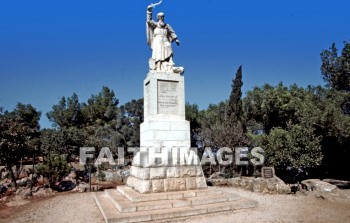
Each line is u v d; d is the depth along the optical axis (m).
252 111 31.83
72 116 51.69
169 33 13.90
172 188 11.62
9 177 21.12
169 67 13.23
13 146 16.86
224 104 32.25
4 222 10.38
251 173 26.00
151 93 12.46
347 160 22.33
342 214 10.29
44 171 17.31
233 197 11.38
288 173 21.58
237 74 29.50
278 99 27.61
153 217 9.31
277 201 12.62
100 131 40.59
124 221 9.04
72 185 18.39
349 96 21.14
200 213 9.96
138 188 11.70
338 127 18.97
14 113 51.31
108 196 12.73
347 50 23.22
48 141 23.30
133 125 44.62
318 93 25.91
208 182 18.03
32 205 13.45
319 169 23.95
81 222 9.80
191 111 35.12
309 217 9.83
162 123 12.24
